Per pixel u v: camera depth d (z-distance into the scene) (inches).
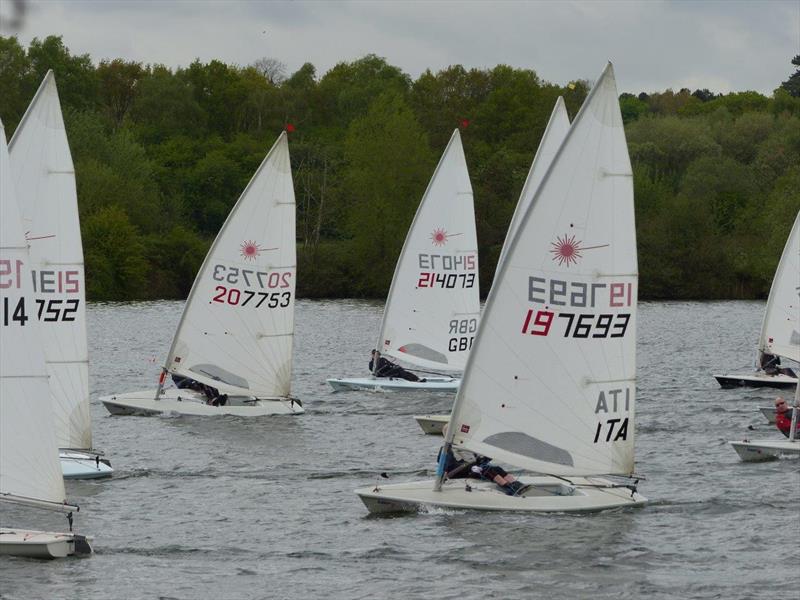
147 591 2434.8
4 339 2519.7
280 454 3919.8
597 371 2970.0
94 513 3063.5
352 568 2596.0
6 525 2930.6
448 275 5452.8
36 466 2546.8
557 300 2930.6
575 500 3058.6
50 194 3341.5
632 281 2974.9
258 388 4746.6
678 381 6215.6
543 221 2915.8
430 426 4377.5
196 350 4687.5
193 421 4534.9
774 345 5925.2
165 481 3474.4
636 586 2502.5
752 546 2795.3
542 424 2955.2
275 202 4680.1
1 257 2512.3
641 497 3132.4
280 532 2878.9
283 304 4731.8
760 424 4685.0
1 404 2519.7
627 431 3011.8
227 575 2549.2
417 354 5506.9
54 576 2512.3
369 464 3777.1
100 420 4542.3
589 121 2923.2
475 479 3129.9
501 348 2935.5
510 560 2647.6
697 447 4131.4
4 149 2529.5
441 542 2770.7
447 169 5428.2
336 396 5359.3
